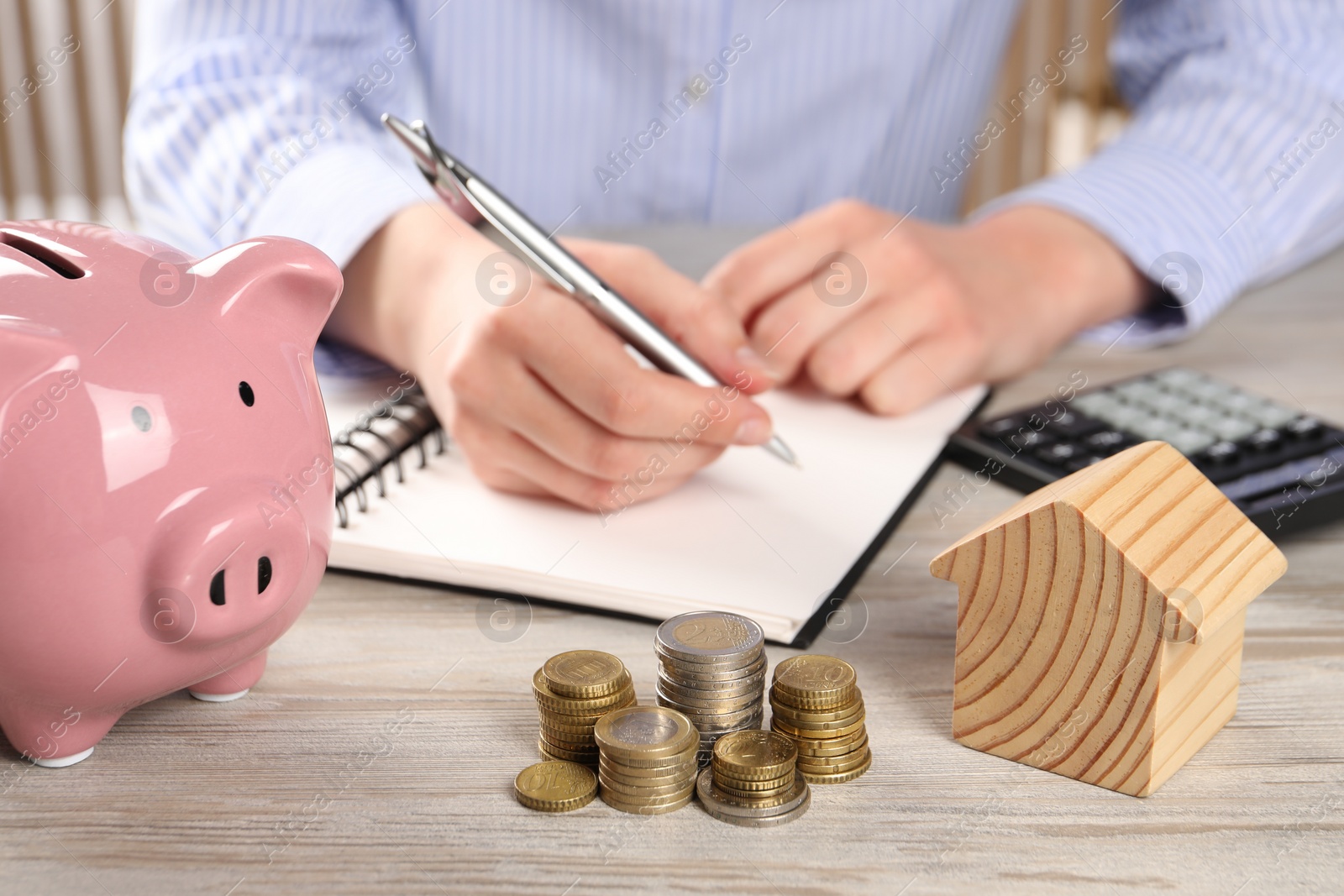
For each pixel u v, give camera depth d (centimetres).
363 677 52
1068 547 42
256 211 91
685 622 48
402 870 39
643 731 43
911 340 82
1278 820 41
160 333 40
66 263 42
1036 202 108
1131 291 103
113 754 46
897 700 50
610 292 64
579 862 39
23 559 38
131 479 39
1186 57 129
